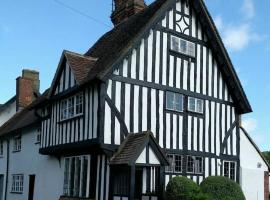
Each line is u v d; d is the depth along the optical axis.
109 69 15.89
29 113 26.05
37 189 21.50
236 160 19.91
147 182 16.33
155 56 17.52
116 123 16.05
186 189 15.52
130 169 14.73
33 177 22.48
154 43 17.56
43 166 21.12
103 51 19.06
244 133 21.02
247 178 20.56
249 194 20.55
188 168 18.00
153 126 17.08
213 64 19.59
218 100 19.58
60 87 18.47
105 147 15.60
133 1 22.20
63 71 18.30
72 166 18.06
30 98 31.34
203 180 17.78
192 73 18.72
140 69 17.02
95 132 15.86
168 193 15.80
